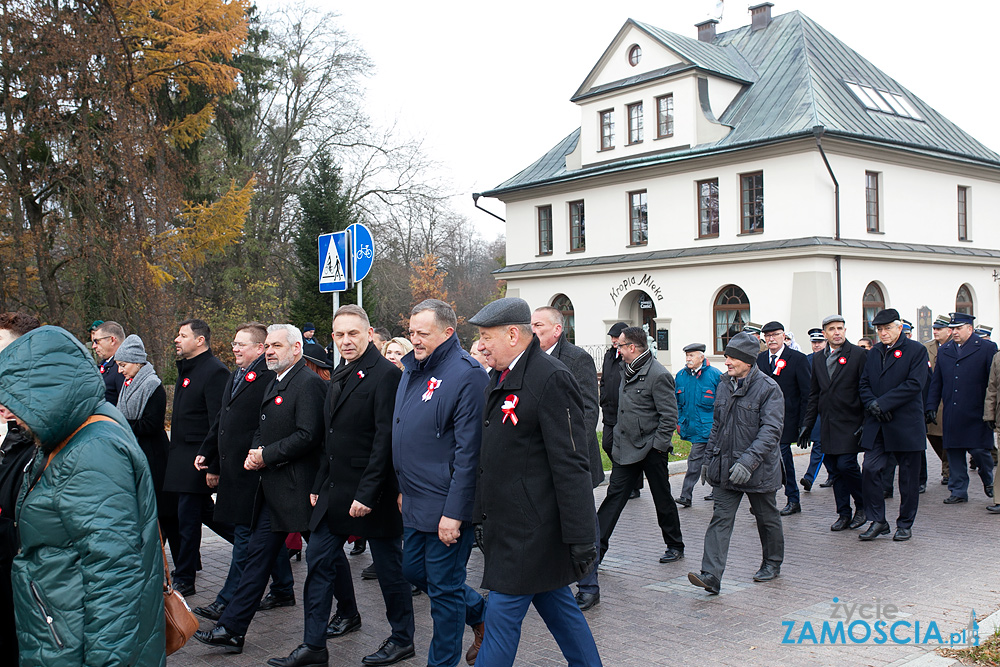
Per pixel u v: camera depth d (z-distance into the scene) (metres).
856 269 23.64
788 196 23.30
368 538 4.91
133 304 18.66
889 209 24.59
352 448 4.98
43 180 18.19
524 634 5.41
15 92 17.23
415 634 5.49
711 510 9.80
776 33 29.03
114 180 18.48
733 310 24.67
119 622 2.82
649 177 26.73
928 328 25.69
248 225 31.52
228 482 5.77
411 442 4.63
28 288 19.39
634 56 27.55
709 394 9.96
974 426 9.48
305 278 24.50
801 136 22.45
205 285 31.59
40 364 2.84
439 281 44.31
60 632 2.81
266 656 5.07
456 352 4.72
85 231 17.98
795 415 9.37
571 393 3.89
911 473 7.88
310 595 4.89
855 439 8.30
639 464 7.19
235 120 27.52
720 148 24.17
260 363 5.86
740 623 5.49
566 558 3.88
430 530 4.55
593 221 28.53
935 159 25.56
